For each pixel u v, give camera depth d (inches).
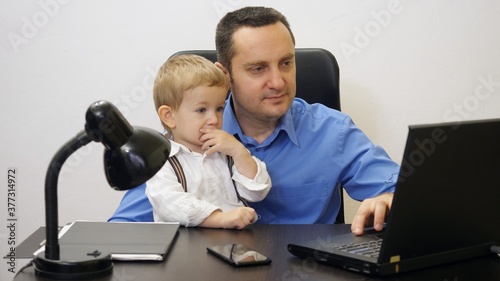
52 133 81.6
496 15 76.8
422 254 37.1
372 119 79.7
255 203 61.4
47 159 82.2
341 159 62.7
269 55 56.6
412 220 35.2
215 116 55.3
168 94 55.1
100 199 82.6
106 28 79.0
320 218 62.1
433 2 76.7
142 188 57.1
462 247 39.3
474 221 38.9
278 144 62.9
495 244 40.9
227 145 54.7
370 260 35.8
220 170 56.2
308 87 66.4
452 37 77.4
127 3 78.4
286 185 61.6
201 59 56.8
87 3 78.7
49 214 36.4
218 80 55.0
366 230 45.3
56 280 35.3
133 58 79.4
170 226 46.1
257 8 59.1
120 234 43.3
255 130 62.9
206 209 48.3
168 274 36.1
